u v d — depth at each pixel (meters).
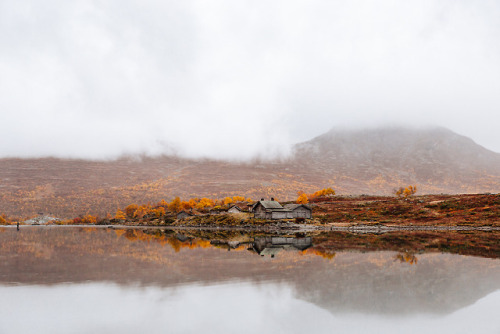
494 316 17.02
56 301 19.39
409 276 26.30
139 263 32.69
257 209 138.88
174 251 43.47
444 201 136.88
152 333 14.73
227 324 15.81
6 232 104.75
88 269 29.33
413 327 15.55
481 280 24.84
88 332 14.89
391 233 82.38
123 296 20.36
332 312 17.59
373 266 30.84
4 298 19.91
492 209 112.69
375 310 17.84
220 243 57.00
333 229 107.69
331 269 29.41
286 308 18.17
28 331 14.98
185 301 19.38
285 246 50.62
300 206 135.38
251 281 24.48
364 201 176.62
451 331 15.09
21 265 31.61
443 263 32.56
